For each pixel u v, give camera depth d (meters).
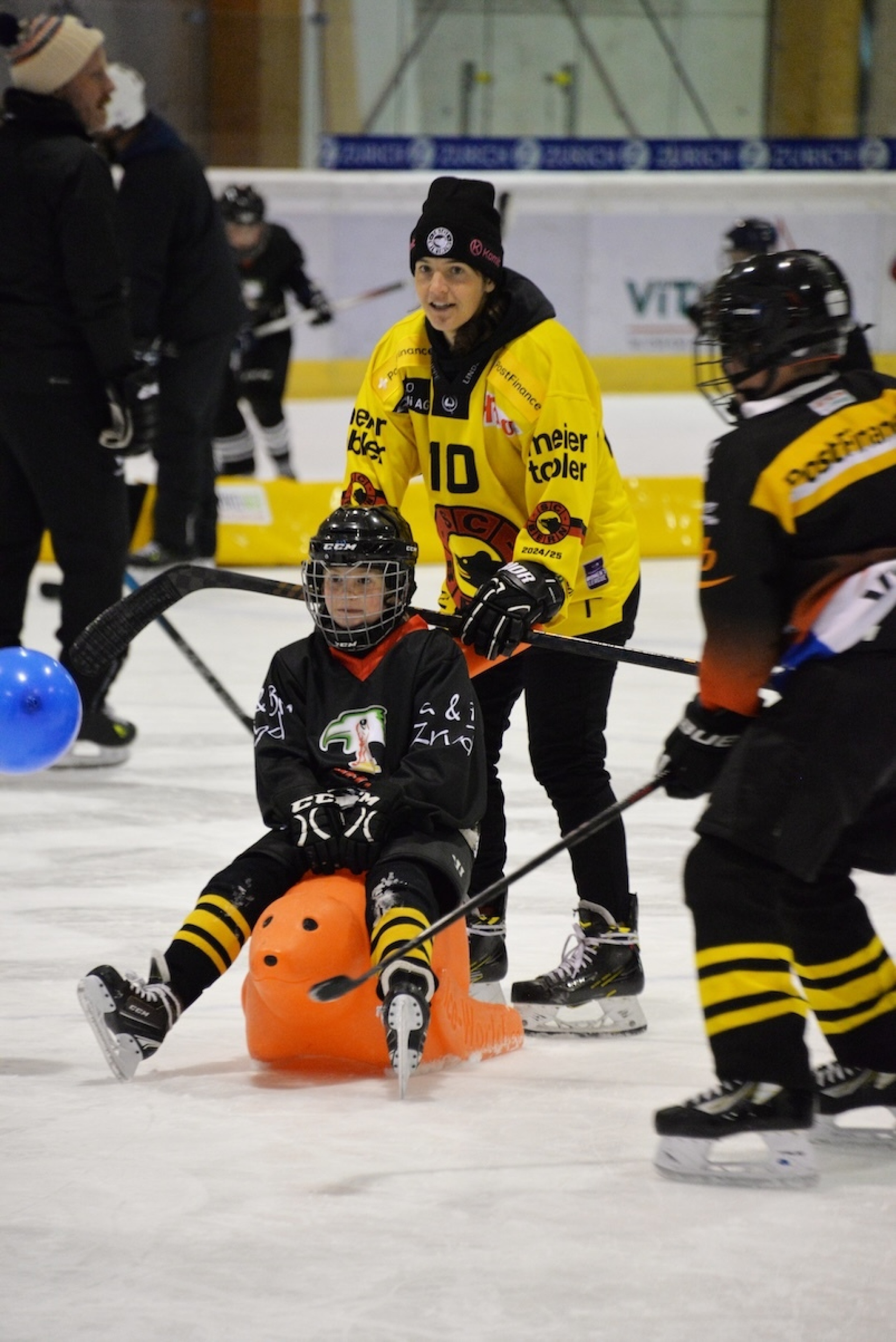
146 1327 6.69
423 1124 8.99
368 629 10.06
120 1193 8.03
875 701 8.07
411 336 10.88
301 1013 9.51
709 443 42.66
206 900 9.67
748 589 8.02
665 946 12.44
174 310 25.48
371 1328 6.68
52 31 16.97
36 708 9.75
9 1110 9.16
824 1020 8.88
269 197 48.34
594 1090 9.61
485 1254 7.37
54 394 17.22
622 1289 7.04
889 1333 6.67
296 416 47.50
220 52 48.53
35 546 18.09
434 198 10.18
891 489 8.09
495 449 10.59
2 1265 7.25
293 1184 8.15
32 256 17.06
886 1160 8.65
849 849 8.59
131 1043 9.34
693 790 8.62
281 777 9.98
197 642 24.41
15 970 11.62
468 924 11.20
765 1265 7.27
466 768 9.84
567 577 10.33
